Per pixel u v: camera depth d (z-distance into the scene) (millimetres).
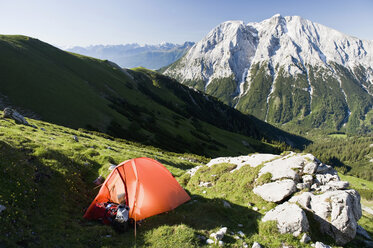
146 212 13695
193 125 173000
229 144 170250
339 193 14398
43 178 13984
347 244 13359
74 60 154250
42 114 78000
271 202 16203
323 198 14383
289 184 16297
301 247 11836
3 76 86500
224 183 19656
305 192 15312
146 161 16500
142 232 11867
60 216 11586
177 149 112000
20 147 15828
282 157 19828
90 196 15875
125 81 186875
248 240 12016
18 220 9852
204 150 133000
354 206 14273
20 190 11602
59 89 97812
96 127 88562
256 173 18797
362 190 140500
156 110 160250
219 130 196375
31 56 116812
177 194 15930
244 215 14953
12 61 99625
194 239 11125
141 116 135375
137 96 164500
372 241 14992
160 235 11320
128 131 100562
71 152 21125
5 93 78500
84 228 11117
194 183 21172
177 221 13359
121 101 140500
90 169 20188
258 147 193125
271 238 12352
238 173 19984
